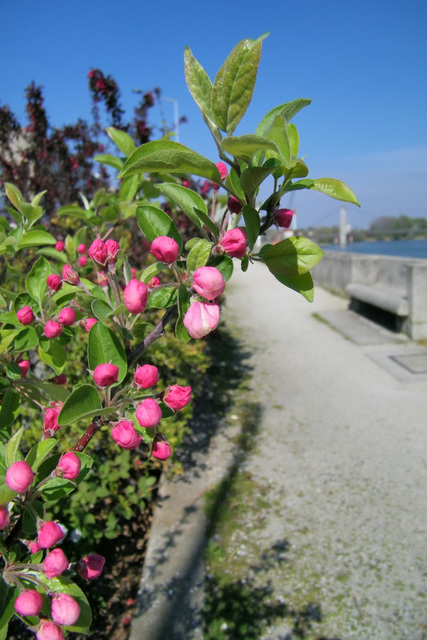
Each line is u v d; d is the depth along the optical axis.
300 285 1.15
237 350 7.08
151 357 3.54
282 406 5.06
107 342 1.15
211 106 0.98
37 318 1.62
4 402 1.53
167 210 4.32
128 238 4.60
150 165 0.97
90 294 1.33
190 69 1.03
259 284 13.56
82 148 5.03
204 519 3.21
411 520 3.20
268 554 2.93
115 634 2.53
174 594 2.63
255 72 0.93
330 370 6.08
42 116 4.74
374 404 5.01
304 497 3.48
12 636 2.33
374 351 6.69
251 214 1.06
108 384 1.05
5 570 1.08
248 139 0.88
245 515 3.28
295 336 7.74
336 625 2.47
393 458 3.96
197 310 1.01
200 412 4.84
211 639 2.38
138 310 1.05
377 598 2.62
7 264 2.04
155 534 3.06
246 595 2.64
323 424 4.61
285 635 2.42
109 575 2.90
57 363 1.61
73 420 1.02
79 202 4.99
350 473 3.76
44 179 4.67
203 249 1.06
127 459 2.99
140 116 5.20
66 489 1.13
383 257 9.27
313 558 2.91
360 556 2.91
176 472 3.44
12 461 1.10
